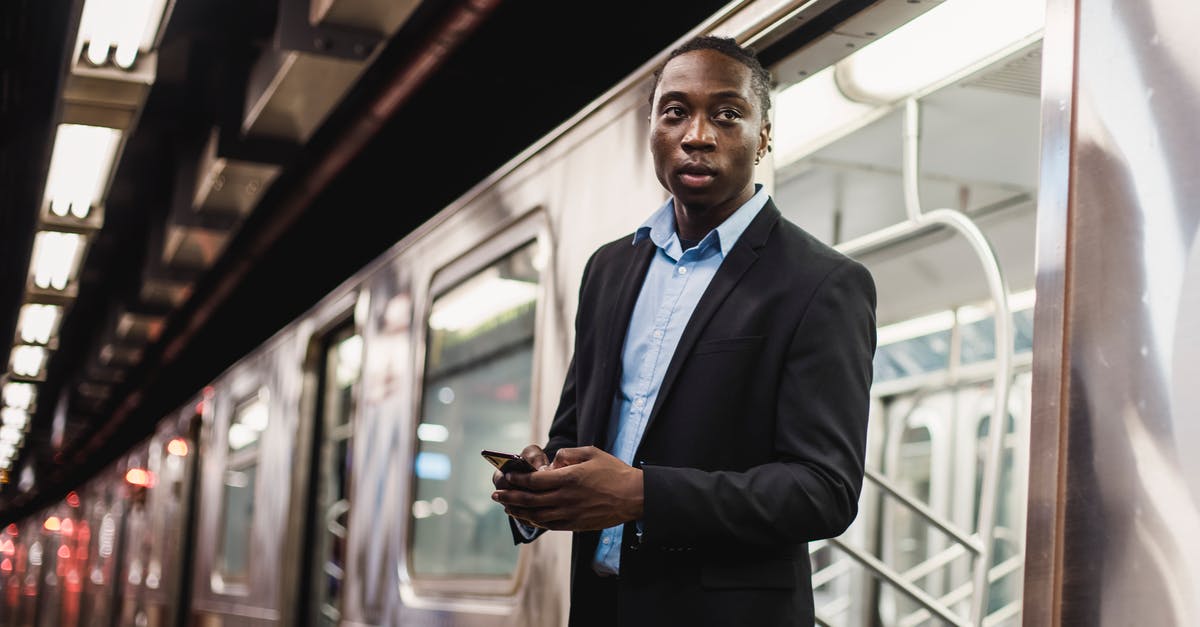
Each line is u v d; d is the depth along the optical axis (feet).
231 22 17.60
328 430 20.24
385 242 31.65
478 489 12.48
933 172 13.83
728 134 5.64
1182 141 5.09
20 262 25.00
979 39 9.64
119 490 43.06
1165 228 5.11
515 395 11.92
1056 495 5.39
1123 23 5.42
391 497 14.93
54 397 57.31
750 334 5.37
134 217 29.96
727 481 5.06
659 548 5.36
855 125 11.68
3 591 95.45
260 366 23.27
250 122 18.20
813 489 5.04
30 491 88.84
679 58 5.76
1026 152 13.07
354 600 15.72
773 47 8.46
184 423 31.14
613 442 5.79
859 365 5.31
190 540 30.12
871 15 7.79
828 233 15.99
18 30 14.87
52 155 18.83
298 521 19.98
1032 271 16.26
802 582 5.38
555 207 11.37
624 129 10.23
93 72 15.48
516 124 22.48
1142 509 5.03
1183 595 4.83
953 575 18.70
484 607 11.79
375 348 16.34
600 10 17.37
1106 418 5.23
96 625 45.57
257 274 36.24
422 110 22.11
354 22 14.62
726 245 5.70
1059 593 5.30
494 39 17.51
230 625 22.79
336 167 21.45
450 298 14.03
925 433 19.20
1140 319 5.15
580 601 5.77
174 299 31.42
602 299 6.14
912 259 16.67
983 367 17.80
